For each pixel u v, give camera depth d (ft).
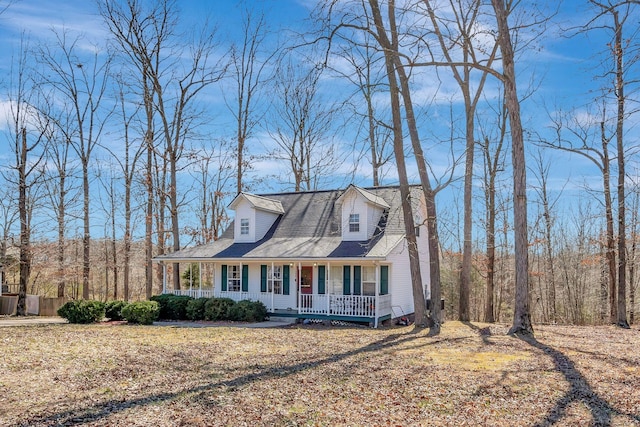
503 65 44.88
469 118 64.23
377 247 62.08
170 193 92.22
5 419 20.56
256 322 64.03
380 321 61.36
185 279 98.27
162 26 88.02
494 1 44.62
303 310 64.80
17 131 88.07
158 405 22.74
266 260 66.08
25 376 28.50
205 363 32.58
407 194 53.62
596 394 24.23
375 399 23.86
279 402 23.35
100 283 131.85
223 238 78.79
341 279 66.90
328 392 25.09
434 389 25.55
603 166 64.54
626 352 35.37
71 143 94.68
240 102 105.09
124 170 102.89
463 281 65.36
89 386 26.22
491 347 38.34
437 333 48.03
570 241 103.14
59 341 42.93
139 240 106.52
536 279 110.52
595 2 33.24
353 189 66.59
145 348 38.81
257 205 73.10
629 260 64.18
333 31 41.39
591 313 96.53
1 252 88.48
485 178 89.30
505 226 89.45
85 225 95.20
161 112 88.12
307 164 112.47
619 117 59.77
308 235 70.74
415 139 52.42
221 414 21.50
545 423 20.24
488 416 21.21
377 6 51.01
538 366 30.76
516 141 44.80
